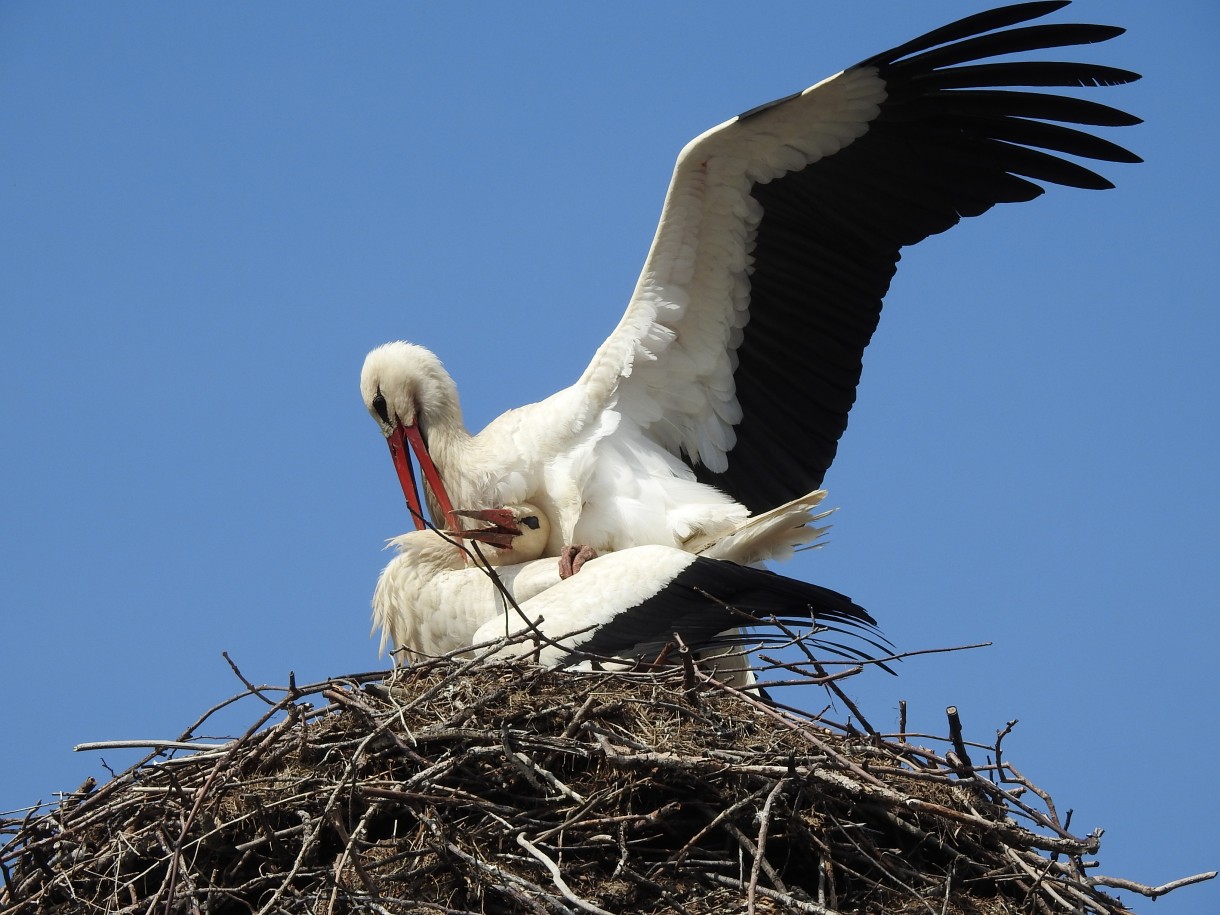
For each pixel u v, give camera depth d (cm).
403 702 1115
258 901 1064
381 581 1480
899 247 1486
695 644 1268
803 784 1049
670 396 1480
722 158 1413
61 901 1092
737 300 1470
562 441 1454
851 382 1498
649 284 1450
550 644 1159
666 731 1102
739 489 1511
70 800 1128
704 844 1078
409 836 1077
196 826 1066
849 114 1435
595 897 1038
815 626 1208
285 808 1071
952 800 1106
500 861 1043
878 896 1076
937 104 1454
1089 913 1081
